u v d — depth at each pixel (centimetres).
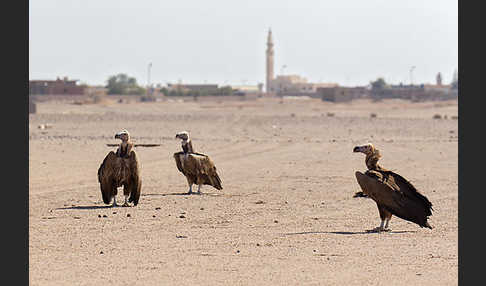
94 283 1922
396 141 8312
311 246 2400
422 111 17912
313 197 3653
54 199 3503
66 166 5225
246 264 2139
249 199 3562
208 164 3738
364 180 2612
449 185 4206
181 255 2256
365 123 12206
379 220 2942
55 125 10944
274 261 2180
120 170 3231
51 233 2597
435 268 2098
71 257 2219
